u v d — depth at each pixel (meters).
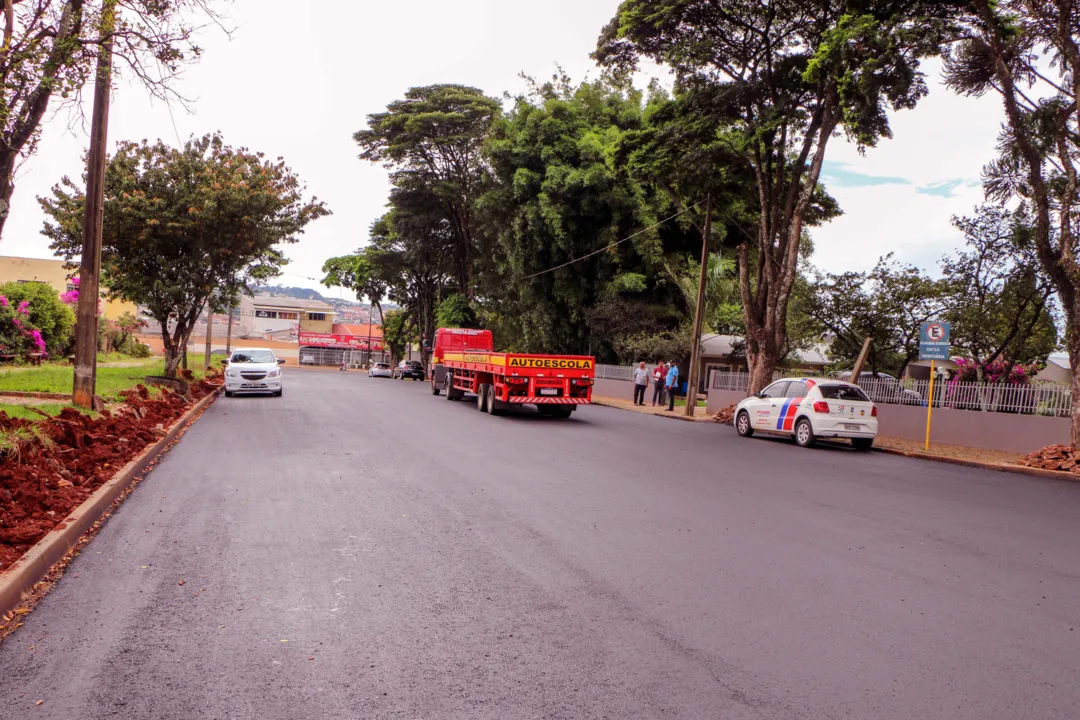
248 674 3.91
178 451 12.02
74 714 3.44
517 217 38.72
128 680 3.80
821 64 19.17
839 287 24.66
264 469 10.46
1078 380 14.67
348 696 3.68
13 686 3.71
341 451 12.47
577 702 3.66
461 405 24.80
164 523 7.18
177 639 4.36
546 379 21.17
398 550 6.44
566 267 38.91
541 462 12.07
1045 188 16.33
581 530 7.36
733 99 22.27
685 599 5.30
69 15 8.41
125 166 22.23
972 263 21.73
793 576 5.98
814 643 4.53
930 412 17.14
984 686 3.97
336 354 96.25
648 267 36.31
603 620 4.83
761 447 16.38
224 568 5.78
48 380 20.34
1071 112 15.30
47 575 5.50
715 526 7.76
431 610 4.95
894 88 18.34
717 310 42.19
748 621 4.88
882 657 4.34
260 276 25.47
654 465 12.37
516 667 4.06
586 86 40.66
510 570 5.92
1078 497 10.97
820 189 27.03
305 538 6.75
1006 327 21.70
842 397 17.06
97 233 14.70
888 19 18.86
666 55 23.22
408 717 3.47
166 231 21.89
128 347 51.31
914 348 24.17
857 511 8.95
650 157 24.70
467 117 46.78
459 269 54.31
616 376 37.53
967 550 7.11
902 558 6.70
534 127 38.75
